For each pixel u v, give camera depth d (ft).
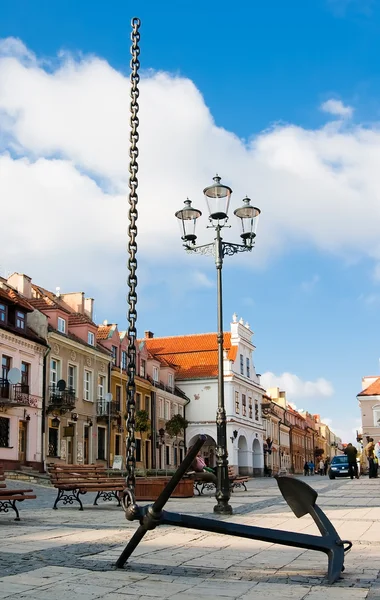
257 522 39.60
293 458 311.88
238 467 207.31
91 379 145.28
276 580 20.79
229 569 22.74
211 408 205.26
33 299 136.98
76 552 25.86
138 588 19.20
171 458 192.13
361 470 146.92
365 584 20.10
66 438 132.57
